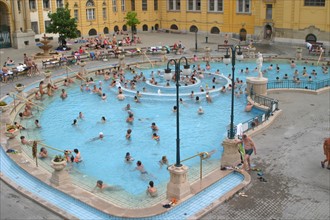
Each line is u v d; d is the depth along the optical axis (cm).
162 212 1928
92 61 5538
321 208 1983
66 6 6278
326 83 4328
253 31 6950
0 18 6234
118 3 7694
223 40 7006
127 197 2194
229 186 2202
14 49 6203
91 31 7375
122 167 2577
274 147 2686
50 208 2000
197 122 3331
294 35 6406
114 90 4178
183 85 4284
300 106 3556
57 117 3478
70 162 2597
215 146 2872
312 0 6128
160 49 5972
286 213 1947
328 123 3127
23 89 3909
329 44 6119
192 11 7606
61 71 4984
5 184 2259
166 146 2889
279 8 6438
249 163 2370
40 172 2358
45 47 5569
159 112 3569
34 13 6569
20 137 2959
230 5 7112
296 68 5125
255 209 1981
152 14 7981
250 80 3881
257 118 3028
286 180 2252
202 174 2403
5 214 1972
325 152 2355
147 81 4431
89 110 3647
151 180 2398
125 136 3061
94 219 1925
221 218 1914
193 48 6338
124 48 6225
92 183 2364
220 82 4462
